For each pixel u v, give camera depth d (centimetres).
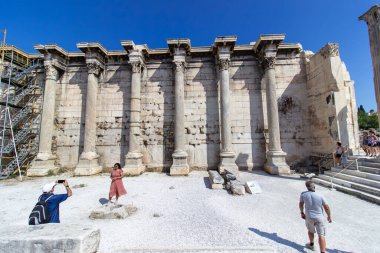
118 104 1841
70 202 945
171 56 1859
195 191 1100
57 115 1844
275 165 1545
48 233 472
